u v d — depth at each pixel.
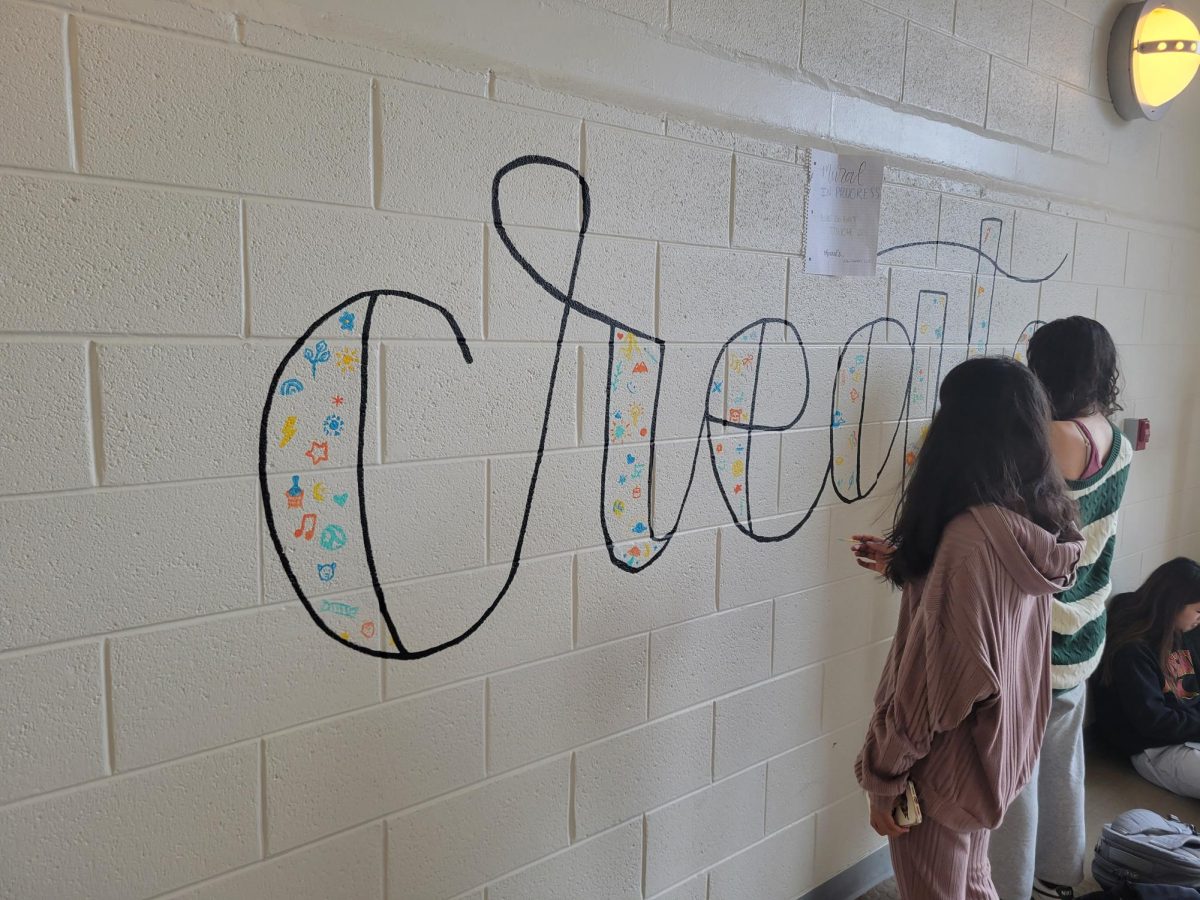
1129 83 2.52
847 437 1.98
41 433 0.99
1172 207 2.93
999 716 1.37
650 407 1.59
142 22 1.01
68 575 1.03
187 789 1.14
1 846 1.01
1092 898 2.08
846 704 2.09
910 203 2.02
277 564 1.19
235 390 1.12
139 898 1.12
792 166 1.76
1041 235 2.42
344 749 1.28
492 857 1.47
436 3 1.23
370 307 1.23
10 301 0.96
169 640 1.11
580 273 1.45
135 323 1.04
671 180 1.56
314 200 1.16
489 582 1.41
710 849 1.83
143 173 1.03
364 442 1.25
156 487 1.08
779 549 1.87
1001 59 2.20
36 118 0.96
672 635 1.69
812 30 1.75
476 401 1.35
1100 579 2.03
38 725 1.02
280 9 1.10
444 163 1.27
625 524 1.58
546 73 1.36
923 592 1.42
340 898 1.30
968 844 1.48
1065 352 1.95
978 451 1.41
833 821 2.09
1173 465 3.16
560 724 1.53
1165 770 2.63
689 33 1.54
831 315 1.89
